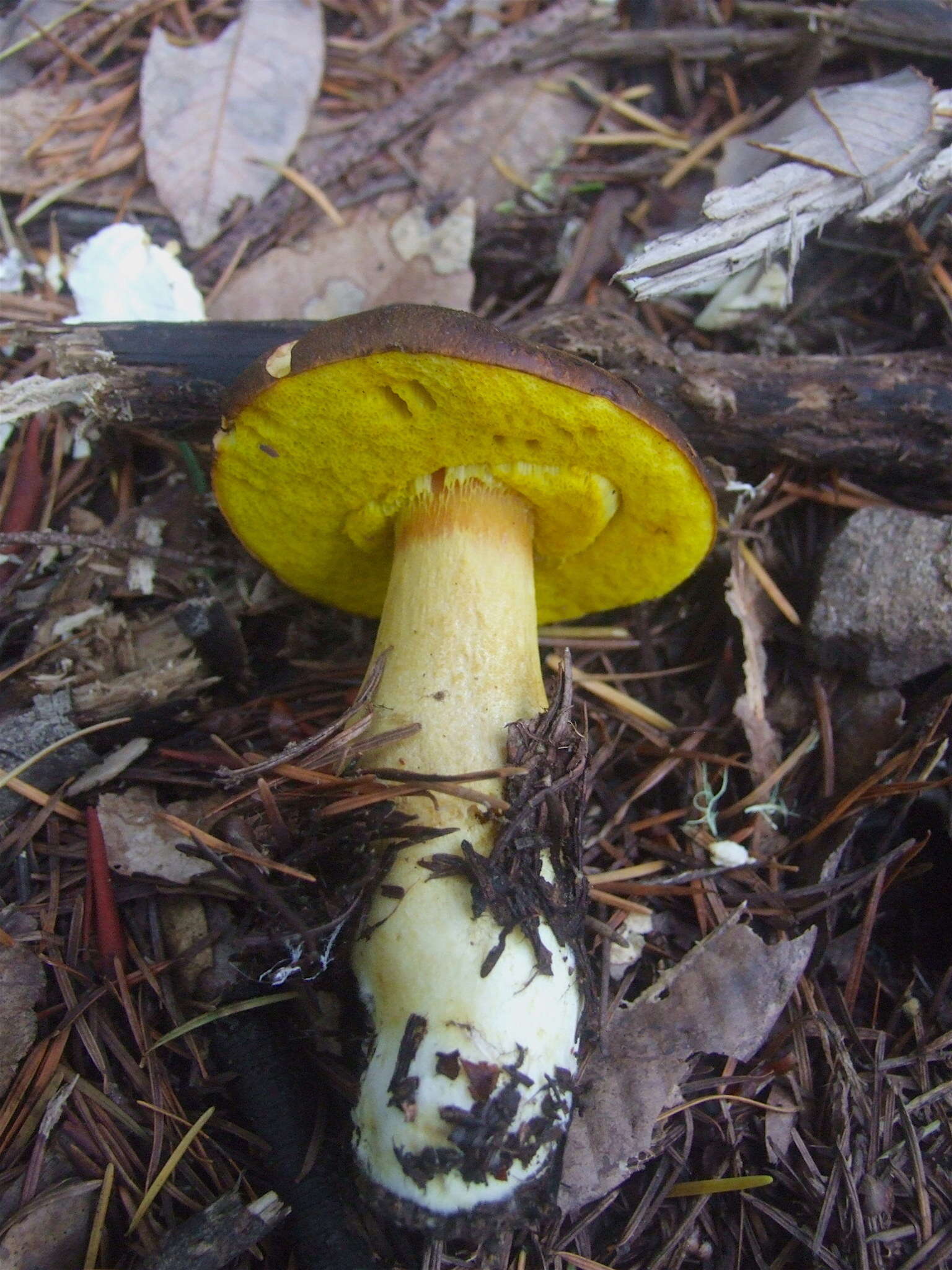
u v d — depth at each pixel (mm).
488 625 175
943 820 193
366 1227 159
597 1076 174
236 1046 168
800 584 225
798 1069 179
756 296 243
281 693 219
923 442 213
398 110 262
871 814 200
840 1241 165
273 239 255
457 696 169
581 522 191
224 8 272
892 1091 176
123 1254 160
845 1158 169
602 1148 168
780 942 184
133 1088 170
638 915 192
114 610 212
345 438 168
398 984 152
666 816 204
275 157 256
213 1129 169
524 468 175
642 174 262
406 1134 147
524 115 267
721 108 271
